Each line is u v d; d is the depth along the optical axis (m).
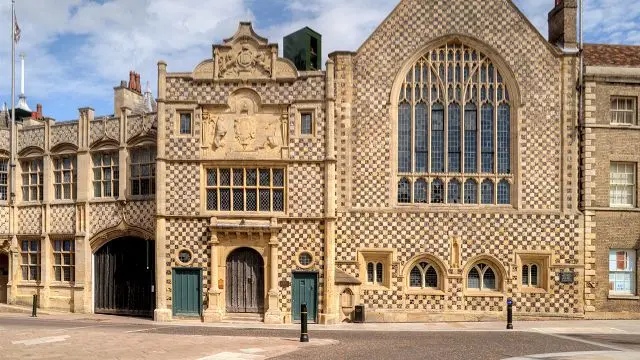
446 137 26.98
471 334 21.95
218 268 25.75
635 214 26.78
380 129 26.69
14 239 31.42
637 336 21.50
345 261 26.25
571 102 26.73
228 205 26.11
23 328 22.36
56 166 31.11
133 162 29.03
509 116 27.03
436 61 27.20
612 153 26.88
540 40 26.89
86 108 30.06
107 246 29.45
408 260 26.27
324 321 25.05
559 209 26.45
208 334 21.22
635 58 28.70
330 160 25.56
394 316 26.03
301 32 29.98
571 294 26.12
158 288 25.66
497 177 26.80
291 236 25.72
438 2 27.05
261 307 25.88
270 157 25.92
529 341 20.02
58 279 30.61
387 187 26.52
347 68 26.80
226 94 26.25
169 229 25.97
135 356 16.08
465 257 26.27
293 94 26.08
